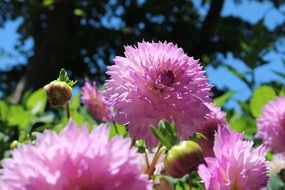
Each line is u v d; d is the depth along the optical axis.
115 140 0.34
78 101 0.95
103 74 4.13
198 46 3.42
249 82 1.13
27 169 0.33
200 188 0.58
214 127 0.65
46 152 0.34
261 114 0.91
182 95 0.55
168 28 4.09
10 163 0.34
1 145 0.61
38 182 0.33
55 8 3.73
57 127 0.82
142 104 0.55
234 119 1.00
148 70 0.55
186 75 0.56
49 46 3.59
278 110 0.87
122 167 0.34
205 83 0.56
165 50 0.57
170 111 0.55
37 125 0.90
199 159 0.47
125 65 0.56
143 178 0.34
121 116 0.54
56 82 0.58
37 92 1.04
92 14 4.07
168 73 0.55
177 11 4.16
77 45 3.90
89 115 0.83
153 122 0.54
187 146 0.47
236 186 0.47
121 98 0.54
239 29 3.93
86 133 0.34
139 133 0.54
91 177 0.34
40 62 3.48
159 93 0.55
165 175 0.50
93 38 3.99
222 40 3.84
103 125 0.35
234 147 0.48
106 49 4.11
